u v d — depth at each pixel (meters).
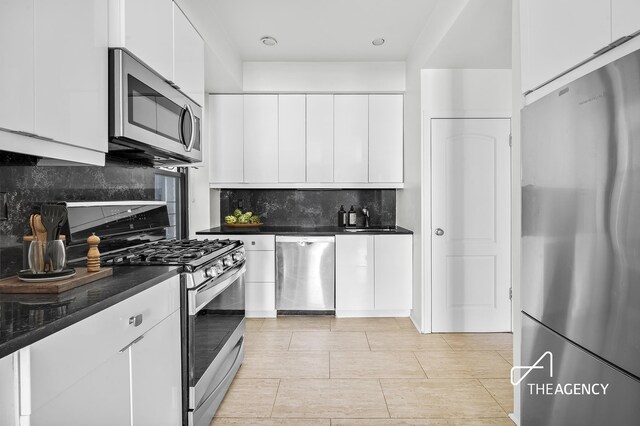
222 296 2.13
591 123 1.17
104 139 1.52
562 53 1.41
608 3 1.16
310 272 3.70
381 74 3.84
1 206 1.42
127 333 1.25
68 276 1.34
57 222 1.36
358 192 4.29
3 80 1.04
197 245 2.34
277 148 3.92
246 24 3.03
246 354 2.85
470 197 3.38
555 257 1.39
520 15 1.75
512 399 2.20
